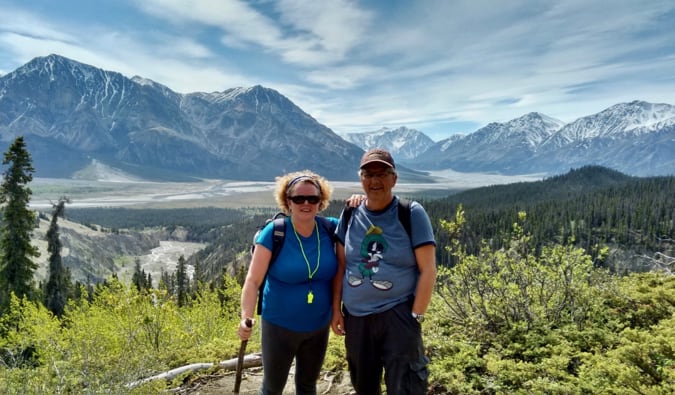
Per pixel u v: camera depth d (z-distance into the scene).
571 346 4.64
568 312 5.57
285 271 3.52
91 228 173.88
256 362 6.08
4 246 23.61
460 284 5.76
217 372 5.90
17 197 23.72
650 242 96.06
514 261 5.66
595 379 3.84
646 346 3.90
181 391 5.32
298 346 3.70
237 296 11.52
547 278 5.58
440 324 5.86
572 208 125.75
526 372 4.19
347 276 3.45
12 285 23.64
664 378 3.63
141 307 7.88
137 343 6.71
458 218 5.82
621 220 107.00
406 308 3.28
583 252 5.46
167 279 49.25
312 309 3.58
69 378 4.86
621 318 5.20
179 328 8.36
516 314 5.41
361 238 3.38
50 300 27.83
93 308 9.43
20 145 23.84
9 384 4.81
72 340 7.11
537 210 125.19
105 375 4.84
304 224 3.63
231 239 150.75
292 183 3.59
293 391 4.94
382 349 3.34
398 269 3.28
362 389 3.51
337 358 5.60
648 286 5.76
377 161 3.23
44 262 71.75
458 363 4.64
